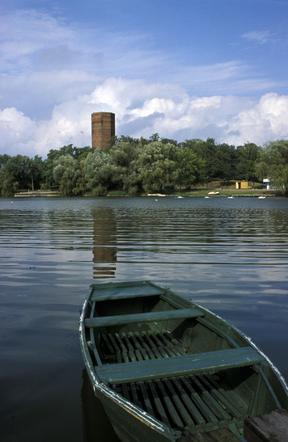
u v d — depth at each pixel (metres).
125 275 12.97
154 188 87.69
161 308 8.45
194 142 124.62
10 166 107.25
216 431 4.35
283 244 19.58
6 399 5.66
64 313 9.16
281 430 3.88
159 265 14.58
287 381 5.98
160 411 4.98
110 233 24.28
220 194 90.12
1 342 7.56
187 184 99.81
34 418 5.23
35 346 7.37
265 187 107.31
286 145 80.75
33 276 12.82
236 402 5.16
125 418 4.28
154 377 4.79
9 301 10.09
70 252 17.44
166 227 27.62
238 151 124.19
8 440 4.84
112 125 132.25
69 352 7.10
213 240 21.06
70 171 92.31
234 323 8.52
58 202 69.00
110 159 89.12
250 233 24.00
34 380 6.16
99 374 4.81
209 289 11.22
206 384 5.59
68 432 4.96
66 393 5.78
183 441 4.16
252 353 5.29
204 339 6.64
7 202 71.38
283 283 11.84
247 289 11.19
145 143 101.44
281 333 7.93
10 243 20.22
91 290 8.77
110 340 7.24
